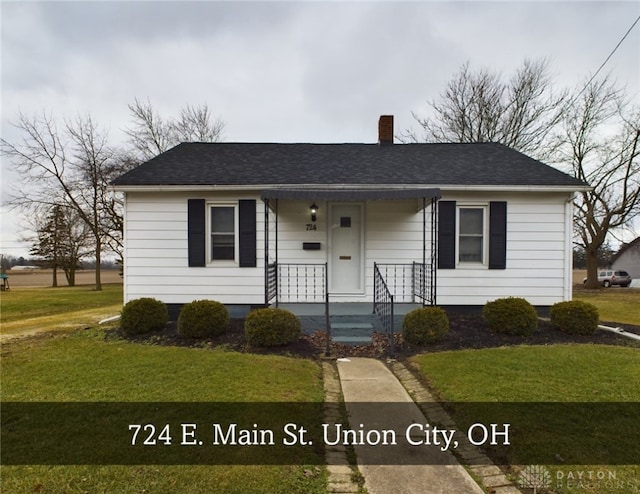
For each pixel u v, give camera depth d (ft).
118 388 13.41
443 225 26.50
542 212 26.50
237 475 8.38
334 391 14.01
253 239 26.61
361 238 27.25
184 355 17.52
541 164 28.50
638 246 92.53
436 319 19.75
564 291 26.48
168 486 7.93
